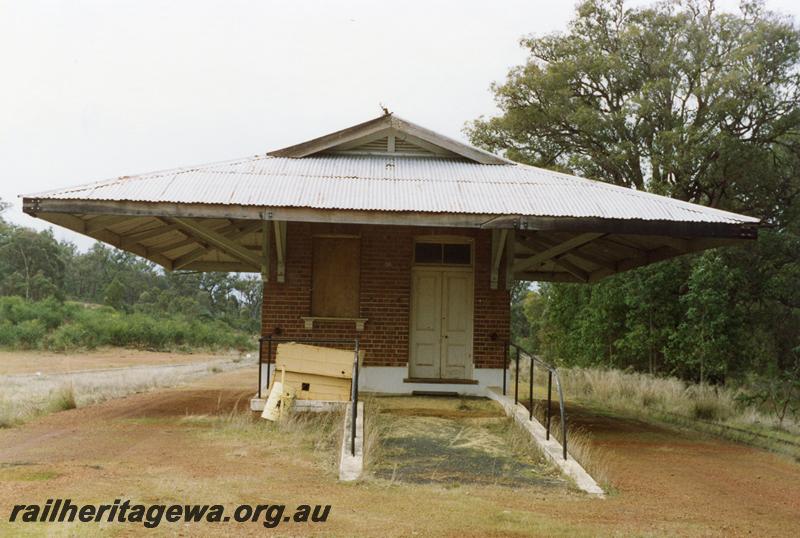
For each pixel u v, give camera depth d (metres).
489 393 14.05
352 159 15.16
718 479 9.62
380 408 12.59
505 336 14.48
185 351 42.38
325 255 14.58
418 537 6.16
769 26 26.36
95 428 11.59
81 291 82.12
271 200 12.09
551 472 9.18
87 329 39.56
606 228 12.09
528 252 18.42
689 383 22.42
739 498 8.59
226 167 13.96
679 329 23.31
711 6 28.50
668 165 25.83
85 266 83.56
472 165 15.25
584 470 9.14
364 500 7.38
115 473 8.15
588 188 13.93
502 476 8.90
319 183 13.16
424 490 8.01
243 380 22.42
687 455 11.34
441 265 14.82
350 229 14.50
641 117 27.61
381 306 14.41
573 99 29.69
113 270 81.94
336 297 14.48
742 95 26.27
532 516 7.04
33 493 7.14
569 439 10.38
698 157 25.58
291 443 10.33
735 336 22.30
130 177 13.04
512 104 29.67
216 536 5.99
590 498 8.09
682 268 24.12
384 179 13.59
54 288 61.91
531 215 12.06
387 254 14.52
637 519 7.25
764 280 24.42
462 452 10.06
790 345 24.09
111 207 11.77
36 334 35.72
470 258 14.88
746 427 14.85
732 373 22.25
